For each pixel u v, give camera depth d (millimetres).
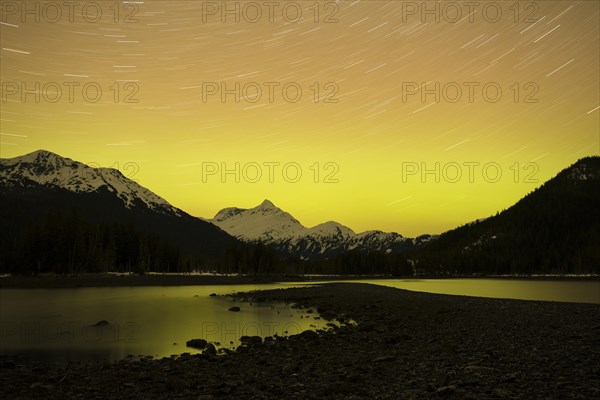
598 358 16891
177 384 16766
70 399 15781
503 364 16953
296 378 17656
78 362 22453
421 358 19531
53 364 22000
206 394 15734
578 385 13836
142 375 18844
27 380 18406
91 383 17875
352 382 16391
